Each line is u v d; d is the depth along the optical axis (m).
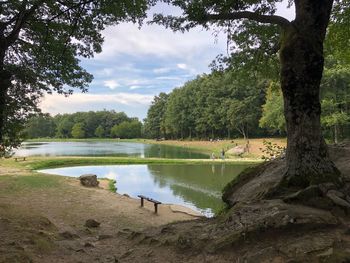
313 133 6.08
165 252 5.93
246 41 9.68
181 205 16.16
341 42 10.24
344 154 7.70
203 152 58.78
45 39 11.88
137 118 156.12
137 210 14.14
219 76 11.24
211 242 5.46
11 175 22.19
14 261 5.50
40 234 7.71
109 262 6.16
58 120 169.25
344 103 38.00
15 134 12.71
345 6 9.68
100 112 160.25
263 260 4.51
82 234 9.57
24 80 12.13
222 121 74.75
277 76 10.54
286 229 4.98
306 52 6.04
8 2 10.24
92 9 11.15
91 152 62.06
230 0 7.06
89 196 16.56
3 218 8.66
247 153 48.31
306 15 6.09
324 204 5.40
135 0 10.39
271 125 50.16
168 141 98.69
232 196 7.89
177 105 95.12
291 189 6.03
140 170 31.47
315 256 4.25
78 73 13.60
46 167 34.00
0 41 9.83
